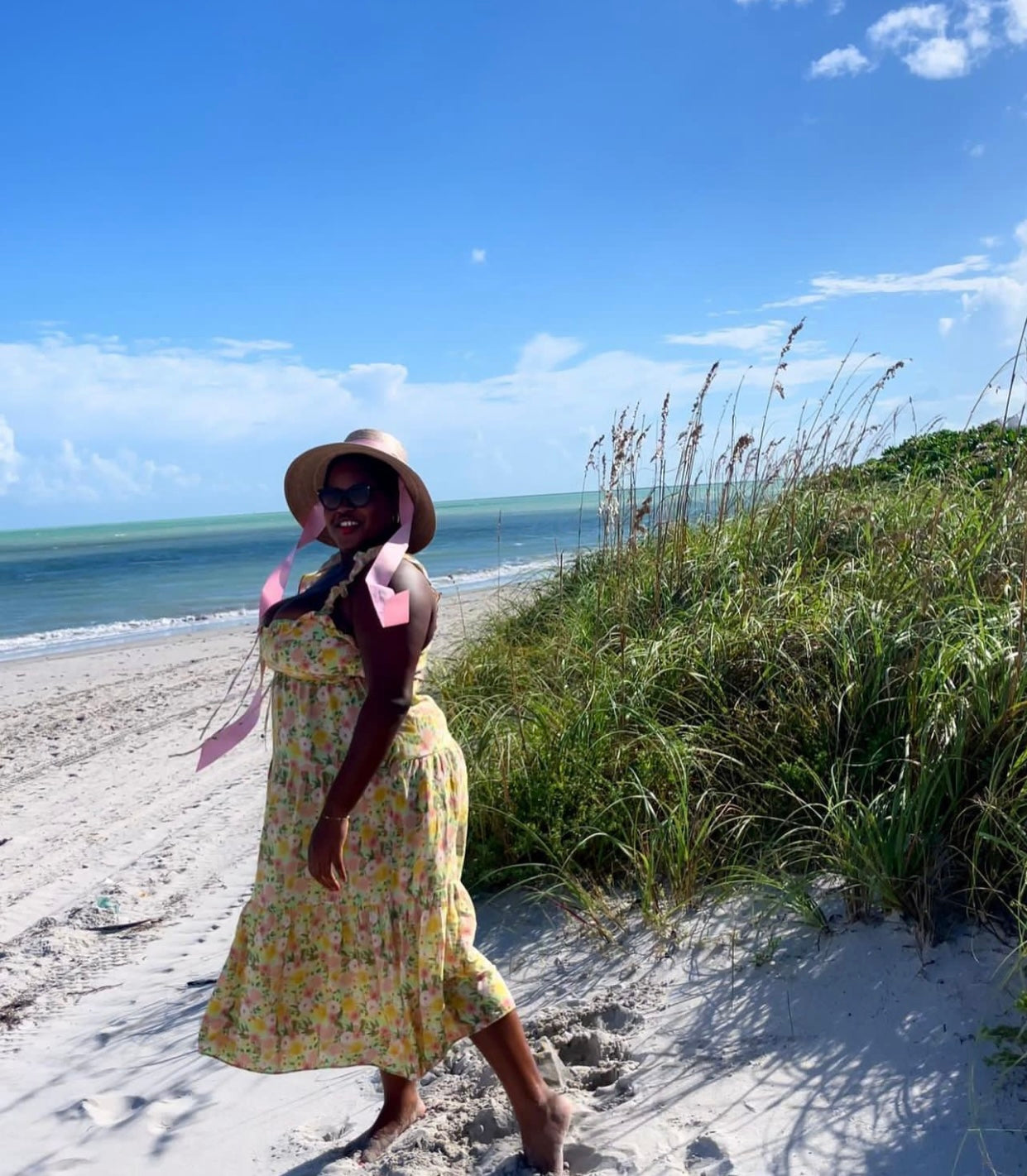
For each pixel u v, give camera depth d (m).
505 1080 2.71
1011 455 6.46
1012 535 5.24
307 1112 3.26
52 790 8.21
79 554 65.44
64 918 5.32
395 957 2.66
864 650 4.75
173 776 8.31
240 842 6.32
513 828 4.58
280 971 2.70
